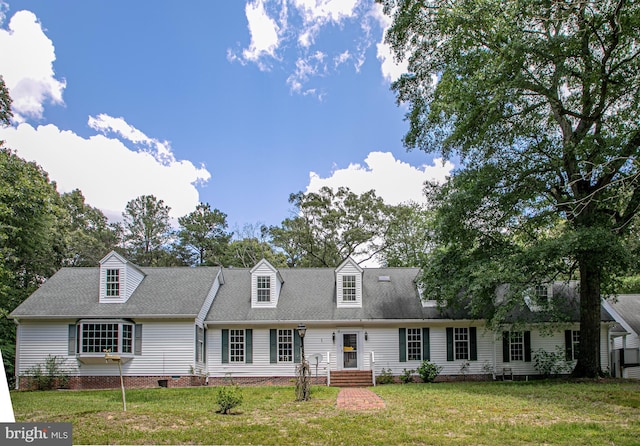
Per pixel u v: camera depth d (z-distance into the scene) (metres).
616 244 15.83
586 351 19.94
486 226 20.17
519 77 16.36
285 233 42.72
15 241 25.30
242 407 13.20
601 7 15.82
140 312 21.77
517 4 15.38
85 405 13.68
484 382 20.59
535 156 19.58
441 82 18.28
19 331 21.84
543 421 10.75
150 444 8.87
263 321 22.75
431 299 22.17
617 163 17.16
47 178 29.28
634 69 16.72
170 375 21.44
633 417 11.11
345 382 21.61
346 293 23.77
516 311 23.12
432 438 9.05
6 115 21.44
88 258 40.12
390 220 41.44
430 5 18.78
